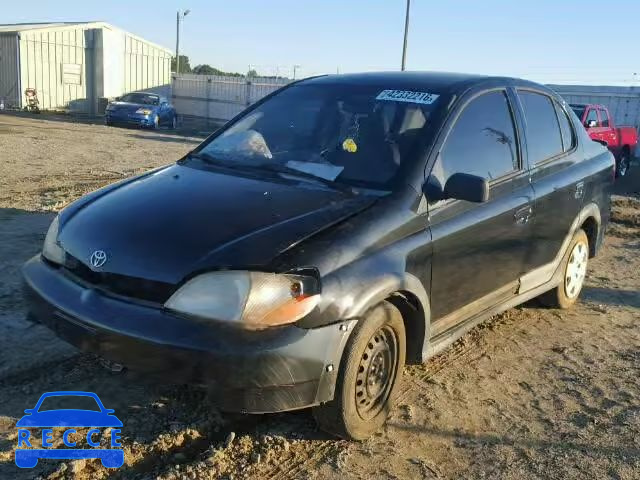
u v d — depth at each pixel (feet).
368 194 11.26
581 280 18.52
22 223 22.99
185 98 114.21
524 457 10.94
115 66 107.24
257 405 9.12
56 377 12.02
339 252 9.81
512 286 14.47
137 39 109.91
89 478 9.39
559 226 15.98
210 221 10.14
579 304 18.99
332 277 9.57
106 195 11.87
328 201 10.93
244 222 10.10
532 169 14.84
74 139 56.75
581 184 16.74
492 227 12.96
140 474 9.66
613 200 38.37
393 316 10.62
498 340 15.88
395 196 11.18
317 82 15.07
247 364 8.82
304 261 9.41
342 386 9.91
